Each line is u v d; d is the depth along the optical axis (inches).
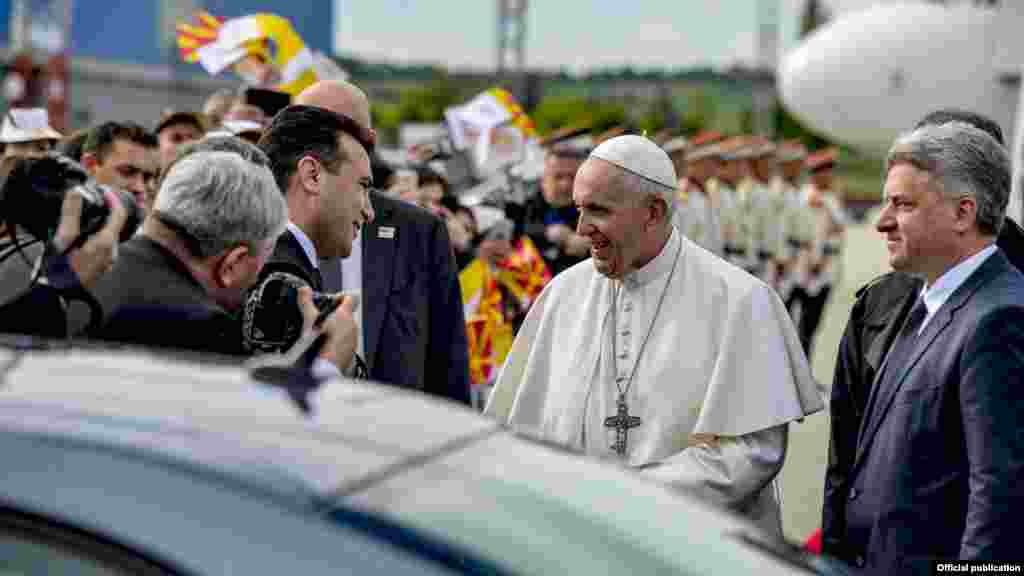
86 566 85.8
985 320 168.6
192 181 149.7
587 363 209.5
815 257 746.2
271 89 318.7
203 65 343.0
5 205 157.2
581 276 218.5
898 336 184.9
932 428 172.9
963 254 176.6
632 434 202.7
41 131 321.4
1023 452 164.7
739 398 199.3
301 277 178.7
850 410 201.3
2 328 153.0
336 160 193.0
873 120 1807.3
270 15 337.7
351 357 160.6
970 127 177.5
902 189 176.9
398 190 375.6
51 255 152.3
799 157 759.7
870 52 1775.3
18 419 93.4
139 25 1831.9
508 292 390.9
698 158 642.2
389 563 87.9
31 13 1515.7
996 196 175.8
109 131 296.4
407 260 226.1
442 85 2458.2
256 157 173.0
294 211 192.2
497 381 223.5
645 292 206.7
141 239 150.5
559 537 103.4
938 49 1717.5
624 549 108.3
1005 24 1061.8
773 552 125.5
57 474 88.8
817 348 791.1
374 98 2477.9
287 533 87.1
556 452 125.4
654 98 3164.4
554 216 408.5
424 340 226.8
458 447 111.3
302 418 104.3
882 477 177.9
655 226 201.2
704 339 202.7
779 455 202.1
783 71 1886.1
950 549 172.4
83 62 1785.2
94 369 110.1
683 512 124.0
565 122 2452.0
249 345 158.7
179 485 88.7
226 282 153.3
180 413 99.0
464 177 481.1
